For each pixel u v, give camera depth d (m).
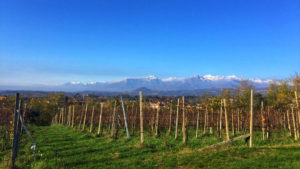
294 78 30.16
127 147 9.89
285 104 16.14
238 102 22.62
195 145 10.31
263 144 10.31
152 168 6.48
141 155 8.20
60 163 7.41
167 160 7.10
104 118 21.38
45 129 23.36
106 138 13.31
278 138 12.09
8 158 7.52
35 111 39.28
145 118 18.00
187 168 6.31
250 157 6.94
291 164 6.10
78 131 18.61
